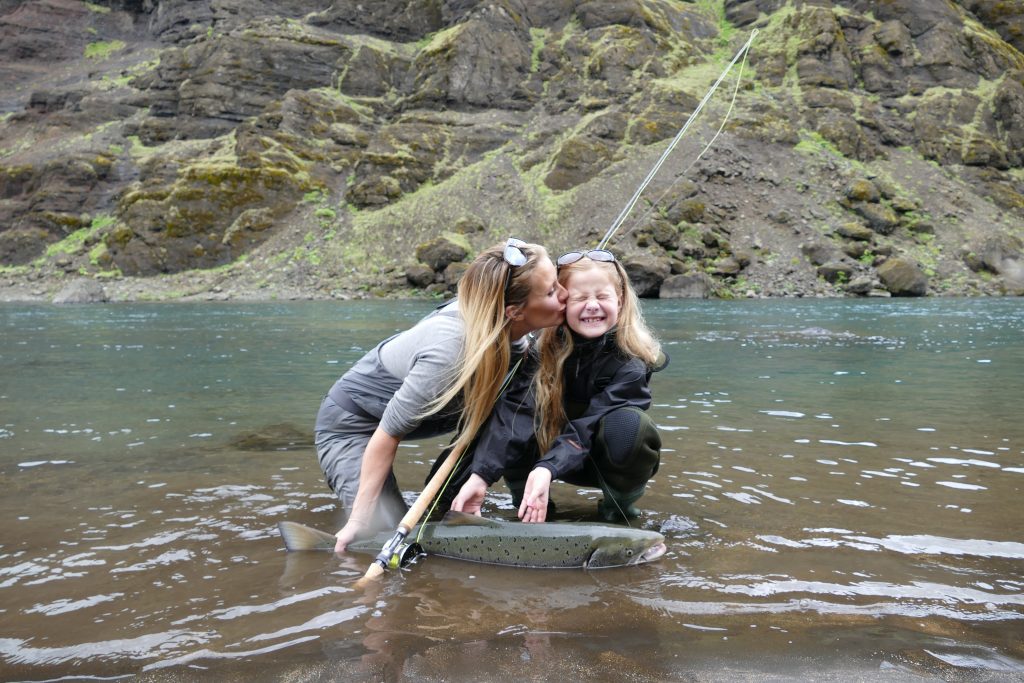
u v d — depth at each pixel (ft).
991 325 38.81
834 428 12.43
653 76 112.16
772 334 34.14
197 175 99.35
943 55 116.57
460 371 6.73
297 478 9.38
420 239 92.84
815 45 115.85
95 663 4.42
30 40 177.17
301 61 123.24
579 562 6.22
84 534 7.11
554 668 4.23
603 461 7.23
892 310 52.54
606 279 7.11
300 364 23.57
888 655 4.39
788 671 4.16
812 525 7.24
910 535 6.89
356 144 111.14
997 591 5.52
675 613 5.11
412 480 9.27
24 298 88.38
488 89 115.96
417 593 5.60
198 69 127.13
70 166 112.27
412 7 134.31
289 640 4.71
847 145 102.17
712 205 90.84
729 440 11.44
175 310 61.16
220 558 6.45
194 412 14.65
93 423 13.44
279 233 97.91
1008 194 100.99
